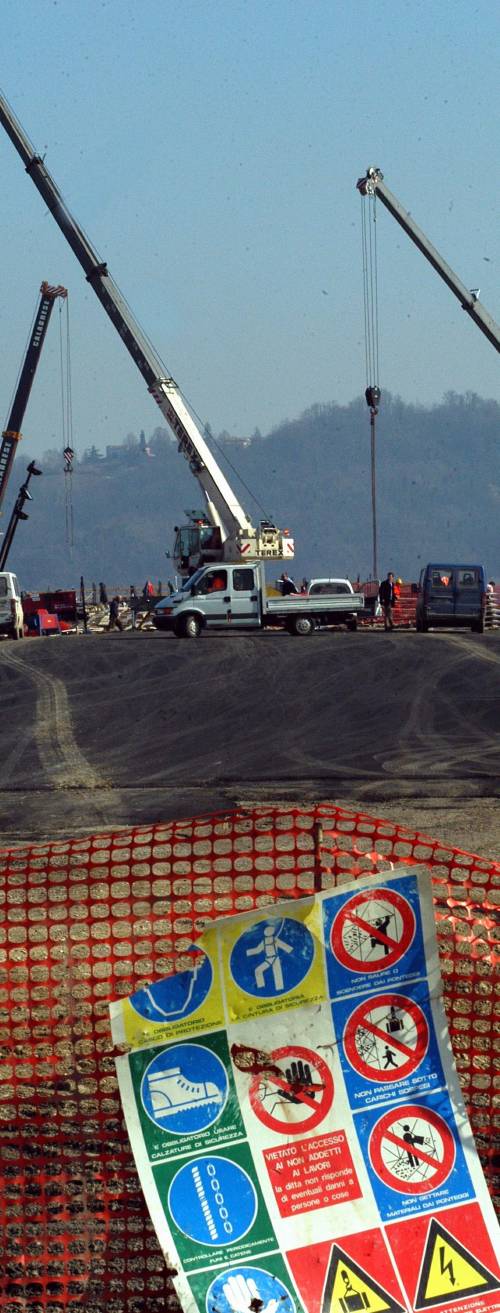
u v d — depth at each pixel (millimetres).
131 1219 9883
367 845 23062
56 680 54781
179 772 33531
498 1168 10336
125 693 50000
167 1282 9133
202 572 76625
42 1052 12586
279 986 8734
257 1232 8359
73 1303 8984
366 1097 8617
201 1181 8484
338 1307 8203
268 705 45938
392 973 8766
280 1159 8516
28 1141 11000
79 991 14258
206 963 8773
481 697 46250
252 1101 8609
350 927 8789
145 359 94625
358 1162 8500
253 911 8781
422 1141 8547
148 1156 8547
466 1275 8266
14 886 11867
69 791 31172
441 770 32656
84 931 17078
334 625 81562
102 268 96188
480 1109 11016
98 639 76312
